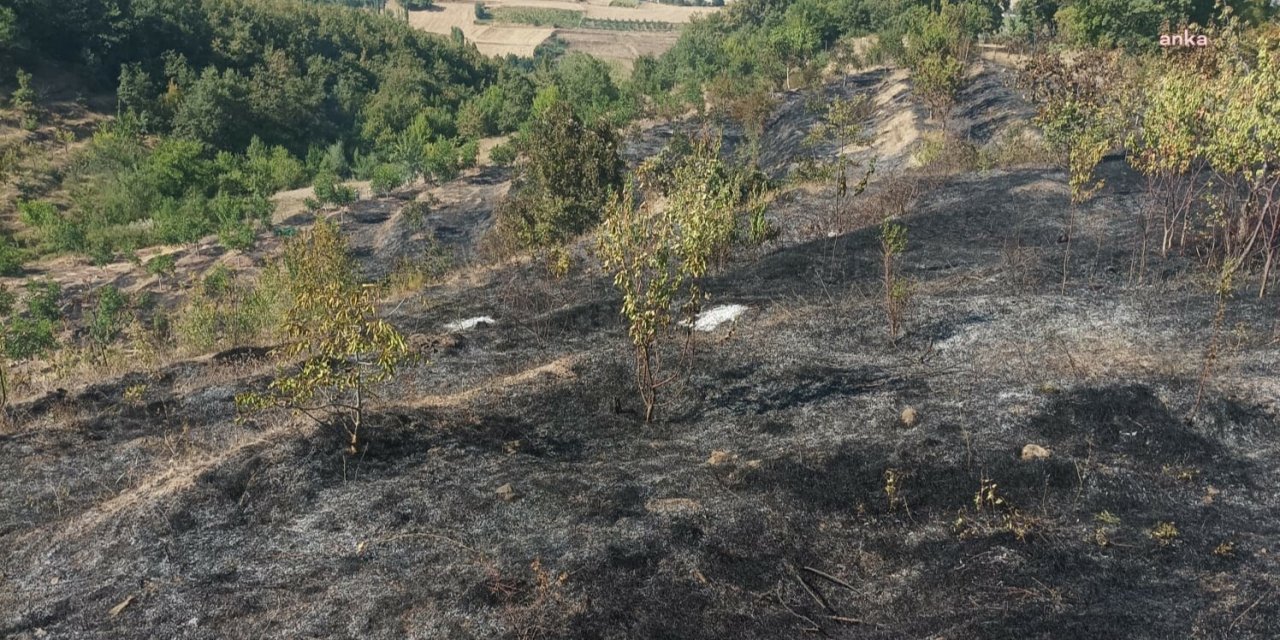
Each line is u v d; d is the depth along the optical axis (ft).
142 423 31.50
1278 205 35.09
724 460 23.63
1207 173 53.42
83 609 18.80
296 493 22.30
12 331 70.44
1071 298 34.55
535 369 31.73
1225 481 21.50
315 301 25.30
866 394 27.20
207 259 117.08
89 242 132.16
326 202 140.05
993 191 55.11
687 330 34.91
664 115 175.73
